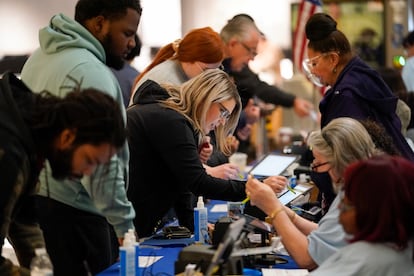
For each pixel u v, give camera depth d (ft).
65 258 18.74
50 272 15.53
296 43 42.78
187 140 20.66
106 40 19.27
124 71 32.68
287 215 18.08
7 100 13.93
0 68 39.63
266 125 45.29
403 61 51.06
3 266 14.58
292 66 48.62
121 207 17.54
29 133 13.69
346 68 22.56
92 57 18.53
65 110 13.46
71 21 18.99
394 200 12.84
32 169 14.23
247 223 18.04
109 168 16.69
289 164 25.36
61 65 18.33
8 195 13.55
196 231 20.44
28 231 16.66
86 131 13.33
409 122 28.17
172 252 19.39
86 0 19.11
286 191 23.20
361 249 13.20
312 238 16.81
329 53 22.57
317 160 17.07
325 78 23.12
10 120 13.65
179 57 24.18
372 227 13.12
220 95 20.89
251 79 37.68
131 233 16.20
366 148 16.63
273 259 18.33
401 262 12.98
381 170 12.96
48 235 18.69
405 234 12.85
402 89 33.81
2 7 44.45
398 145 22.41
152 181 21.29
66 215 18.57
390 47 51.37
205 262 15.16
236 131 36.76
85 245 18.81
